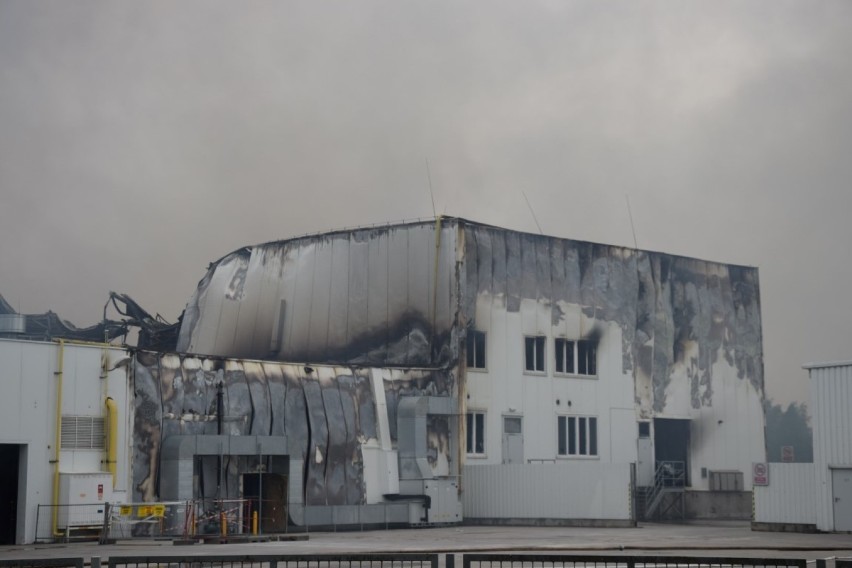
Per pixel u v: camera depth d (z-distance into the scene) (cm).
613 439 6775
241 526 4609
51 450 4400
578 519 5638
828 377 5009
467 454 6059
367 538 4450
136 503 4325
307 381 5450
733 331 7556
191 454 4731
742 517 7306
